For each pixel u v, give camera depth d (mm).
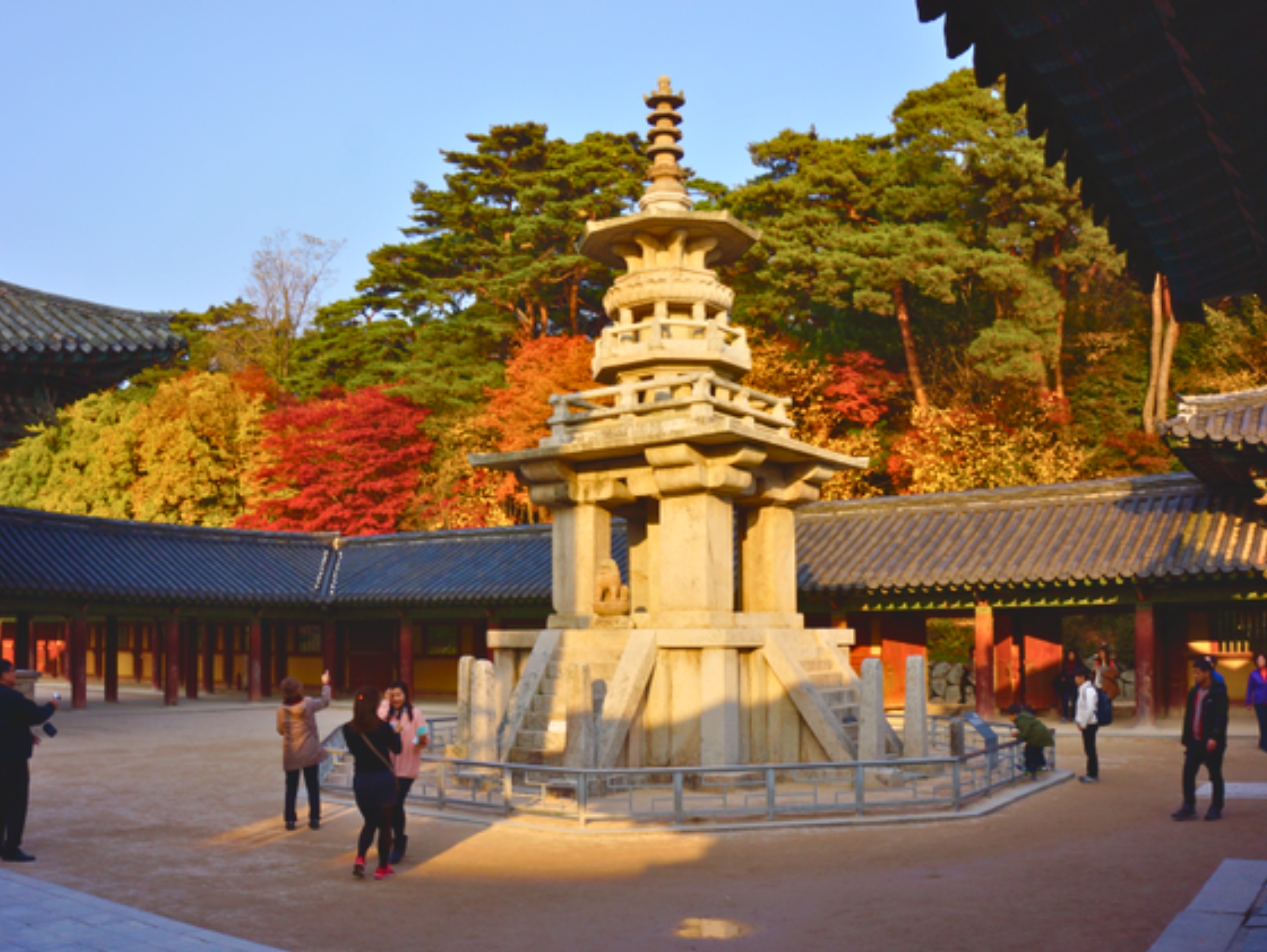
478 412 47938
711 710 15578
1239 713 26531
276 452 49812
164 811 14133
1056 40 4602
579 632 16859
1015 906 9109
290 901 9391
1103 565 24172
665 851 11414
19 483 59438
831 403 42469
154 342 10594
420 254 54594
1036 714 28406
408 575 35344
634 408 16703
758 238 18609
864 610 27750
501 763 13531
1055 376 44719
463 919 8820
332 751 15273
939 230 41750
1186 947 7699
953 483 37719
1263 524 23938
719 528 16438
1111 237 6176
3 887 9539
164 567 33594
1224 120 4645
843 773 15805
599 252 19062
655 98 18547
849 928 8531
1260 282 6102
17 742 10977
